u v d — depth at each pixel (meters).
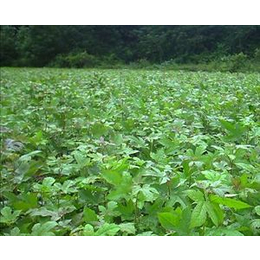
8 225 2.47
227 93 6.92
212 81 9.60
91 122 4.23
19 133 3.97
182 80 10.42
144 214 2.55
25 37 33.41
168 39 30.14
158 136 3.65
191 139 3.44
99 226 2.23
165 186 2.52
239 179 2.43
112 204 2.44
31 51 32.75
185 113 4.61
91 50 32.41
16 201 2.63
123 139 3.69
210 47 28.81
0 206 2.70
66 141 4.09
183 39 29.36
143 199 2.33
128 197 2.34
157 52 30.55
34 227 2.20
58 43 32.53
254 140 3.63
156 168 2.71
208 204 1.98
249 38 26.75
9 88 10.35
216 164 2.85
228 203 1.98
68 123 4.52
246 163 2.97
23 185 2.98
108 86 8.66
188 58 28.38
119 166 2.73
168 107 5.31
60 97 6.85
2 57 32.84
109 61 30.16
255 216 2.35
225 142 3.56
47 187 2.65
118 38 33.09
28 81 11.50
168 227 2.13
